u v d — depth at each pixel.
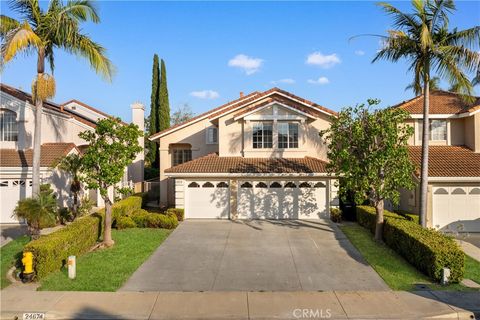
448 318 9.25
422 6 15.80
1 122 22.48
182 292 10.77
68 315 9.27
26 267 11.26
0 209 20.80
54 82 16.80
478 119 21.08
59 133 24.95
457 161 20.08
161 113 38.91
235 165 21.05
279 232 18.00
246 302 10.05
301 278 11.98
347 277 12.05
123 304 9.91
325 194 20.92
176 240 16.64
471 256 14.51
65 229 14.03
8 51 14.86
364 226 18.69
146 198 27.23
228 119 22.42
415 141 22.23
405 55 16.75
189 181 21.22
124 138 15.48
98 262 13.37
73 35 16.86
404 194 21.02
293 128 21.97
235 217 20.97
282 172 20.20
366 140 15.63
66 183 22.88
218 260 13.85
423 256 12.15
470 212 19.06
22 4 16.70
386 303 9.94
